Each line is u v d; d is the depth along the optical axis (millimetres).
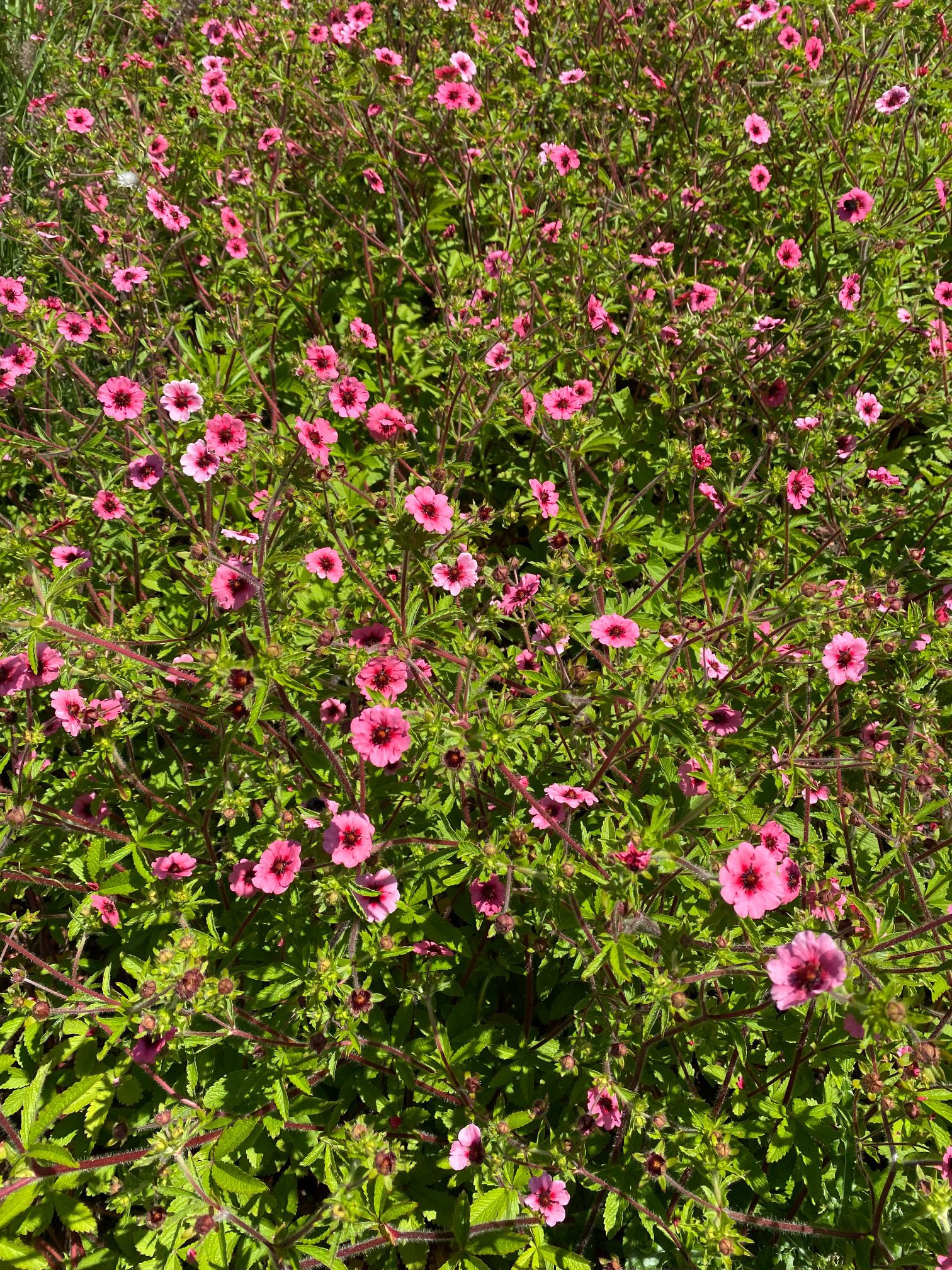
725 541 739
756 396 727
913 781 556
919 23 862
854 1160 511
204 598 607
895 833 520
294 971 526
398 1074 517
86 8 1058
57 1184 491
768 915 521
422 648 553
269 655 466
